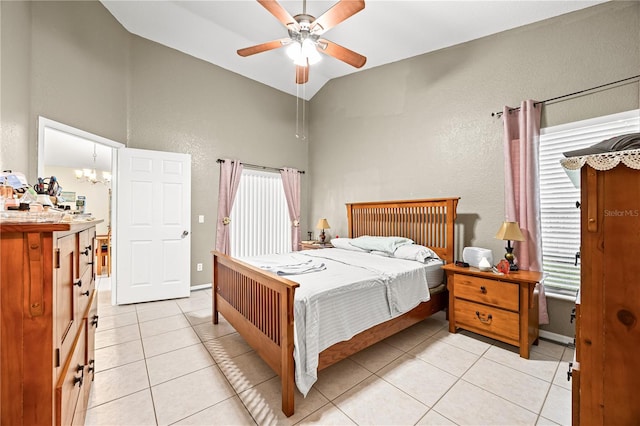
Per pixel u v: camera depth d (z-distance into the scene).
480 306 2.44
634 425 0.91
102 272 5.05
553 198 2.52
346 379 1.91
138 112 3.47
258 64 4.23
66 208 1.65
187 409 1.60
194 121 3.94
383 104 3.90
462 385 1.84
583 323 0.99
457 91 3.11
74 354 1.12
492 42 2.85
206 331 2.64
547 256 2.57
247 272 2.08
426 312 2.69
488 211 2.86
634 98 2.12
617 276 0.94
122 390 1.75
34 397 0.83
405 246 3.05
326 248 4.00
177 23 3.31
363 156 4.18
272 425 1.48
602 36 2.25
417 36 3.08
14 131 2.04
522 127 2.53
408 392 1.77
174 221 3.62
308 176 5.31
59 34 2.55
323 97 4.94
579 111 2.36
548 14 2.47
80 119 2.77
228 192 4.19
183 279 3.67
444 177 3.21
